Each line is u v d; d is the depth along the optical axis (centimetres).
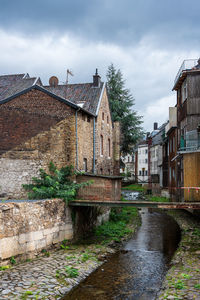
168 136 3397
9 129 1930
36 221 1320
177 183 2747
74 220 1634
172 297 869
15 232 1188
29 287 948
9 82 2961
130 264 1278
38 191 1605
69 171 1777
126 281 1081
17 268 1121
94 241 1650
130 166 7950
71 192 1564
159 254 1437
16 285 954
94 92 2566
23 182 1873
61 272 1106
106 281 1079
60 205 1514
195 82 2334
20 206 1220
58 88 2741
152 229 2039
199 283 970
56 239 1462
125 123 3847
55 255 1341
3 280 986
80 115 1917
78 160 1853
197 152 2184
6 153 1919
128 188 4622
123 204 1555
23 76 3039
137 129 3891
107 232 1853
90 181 1694
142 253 1457
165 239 1750
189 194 2197
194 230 1888
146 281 1083
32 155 1883
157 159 5425
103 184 1681
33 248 1290
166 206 1503
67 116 1845
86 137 2092
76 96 2567
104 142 2552
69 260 1261
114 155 3023
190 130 2308
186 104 2367
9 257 1155
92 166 2206
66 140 1838
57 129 1855
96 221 1956
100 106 2442
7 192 1886
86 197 1700
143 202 1531
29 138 1897
